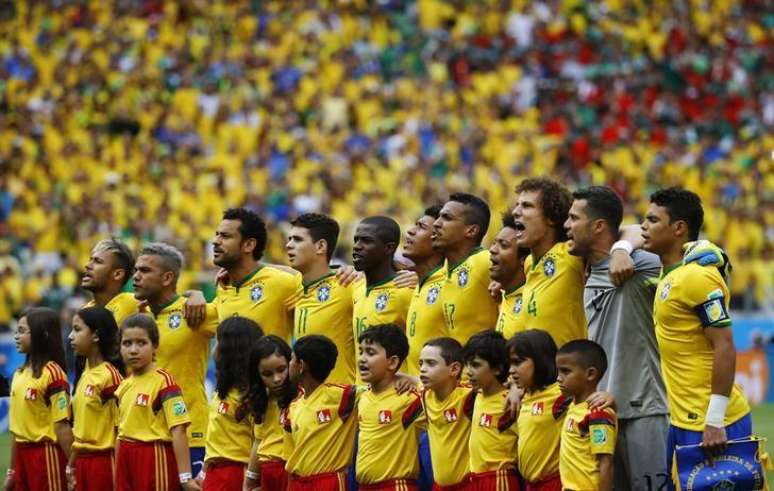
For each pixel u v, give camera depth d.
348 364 29.16
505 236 25.91
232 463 28.30
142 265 30.36
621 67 94.56
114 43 91.31
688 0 101.56
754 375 63.25
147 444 28.48
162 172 78.81
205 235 71.50
